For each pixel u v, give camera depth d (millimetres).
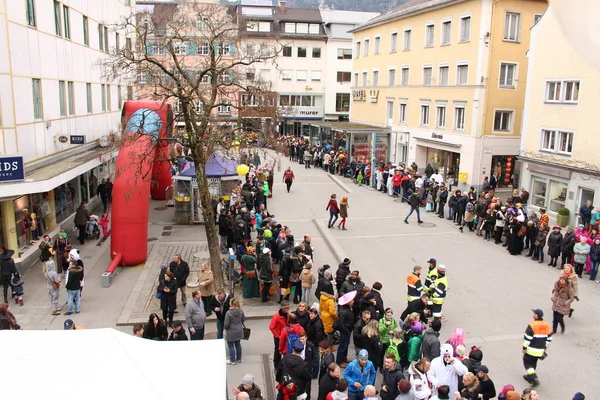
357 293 12008
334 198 22922
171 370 6410
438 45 35750
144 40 15391
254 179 27500
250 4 67688
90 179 26609
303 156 44250
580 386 10586
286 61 61656
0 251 15547
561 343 12531
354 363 9039
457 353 9430
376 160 37469
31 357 5992
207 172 22516
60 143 19766
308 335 10578
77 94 22359
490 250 20094
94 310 14016
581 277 17141
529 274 17375
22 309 13992
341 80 63000
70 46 21344
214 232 14961
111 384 5750
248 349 12062
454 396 8445
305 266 13852
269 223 17656
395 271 17547
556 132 24094
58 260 16125
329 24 61938
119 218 17219
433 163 37844
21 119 16297
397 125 41406
